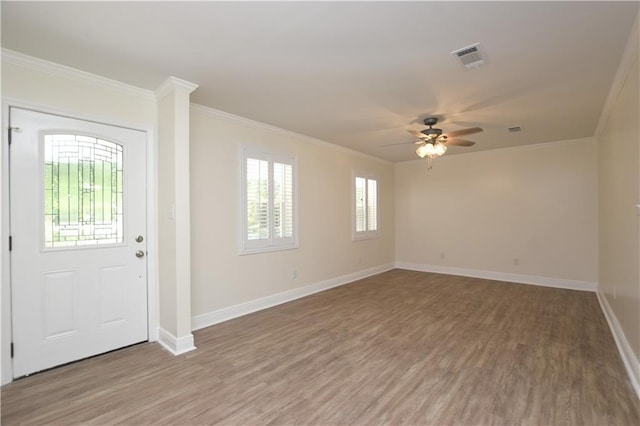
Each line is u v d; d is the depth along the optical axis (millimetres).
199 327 3504
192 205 3475
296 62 2566
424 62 2555
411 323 3625
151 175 3125
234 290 3875
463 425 1889
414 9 1903
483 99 3312
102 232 2852
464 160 6207
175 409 2059
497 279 5828
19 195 2426
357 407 2070
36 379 2416
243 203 3959
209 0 1818
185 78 2863
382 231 6699
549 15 1956
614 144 3279
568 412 2004
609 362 2656
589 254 5004
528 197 5512
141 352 2887
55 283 2596
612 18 1979
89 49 2361
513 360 2701
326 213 5277
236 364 2660
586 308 4125
